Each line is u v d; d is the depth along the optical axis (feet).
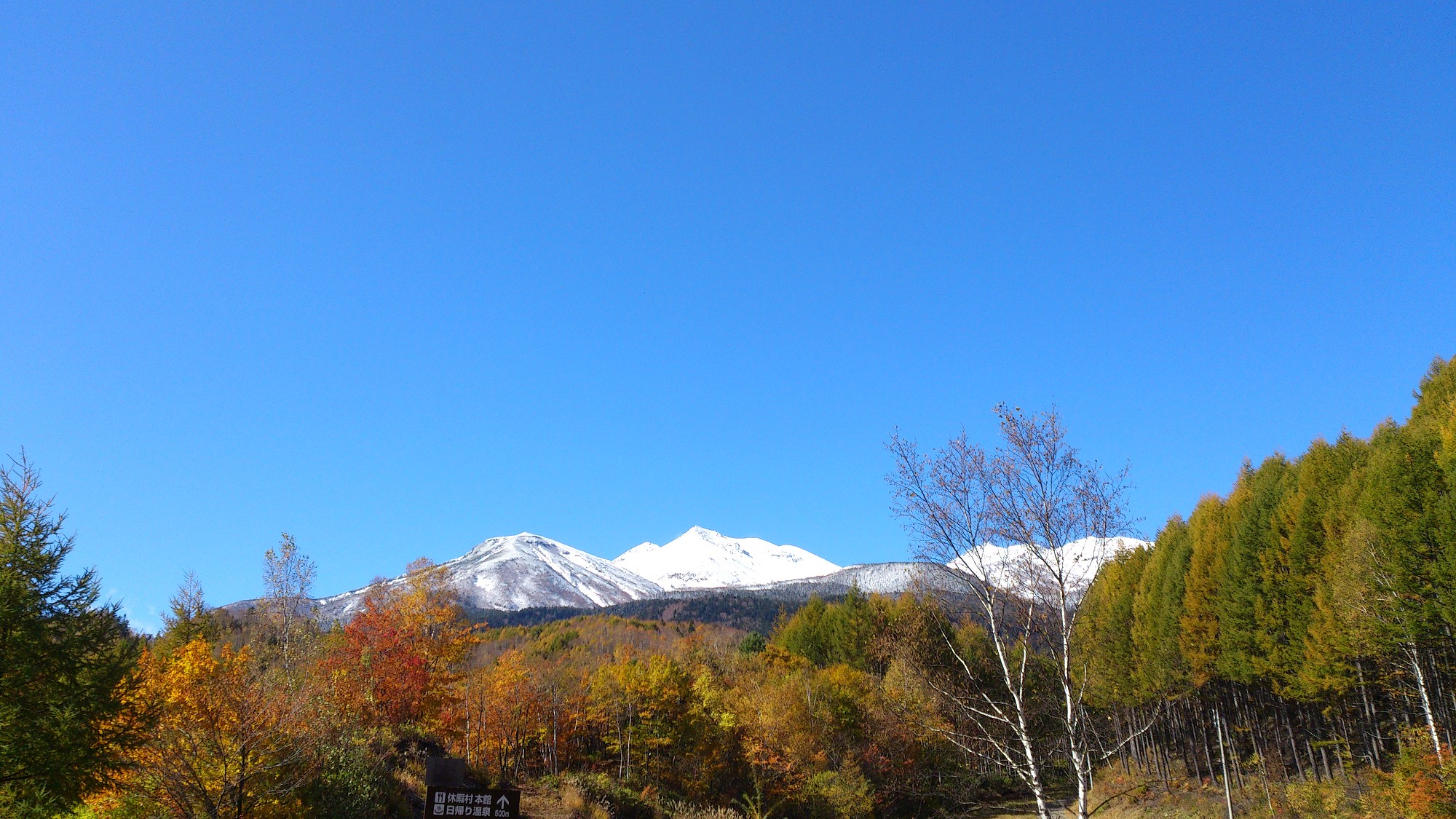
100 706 64.39
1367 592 121.39
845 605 302.25
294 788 74.84
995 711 60.80
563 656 313.32
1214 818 148.97
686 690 191.93
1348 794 134.31
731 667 252.62
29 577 65.21
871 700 188.24
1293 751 164.25
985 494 60.03
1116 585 214.48
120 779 66.64
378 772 97.19
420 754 122.52
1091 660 59.77
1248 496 204.44
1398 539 122.52
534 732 165.99
